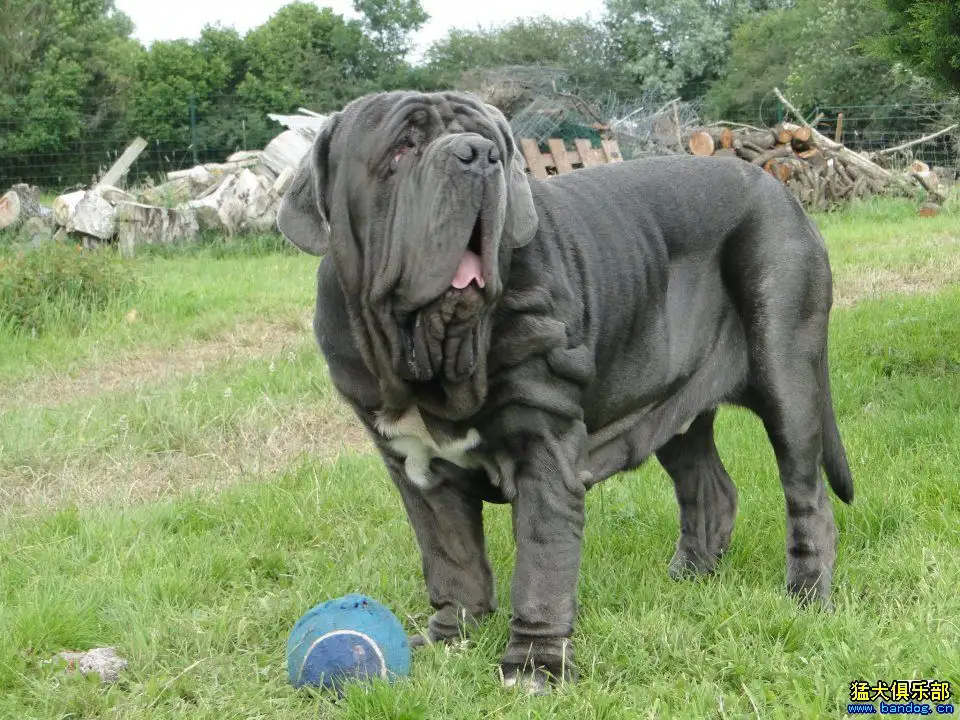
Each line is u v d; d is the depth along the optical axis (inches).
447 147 109.8
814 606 144.5
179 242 571.5
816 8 1444.4
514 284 122.6
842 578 154.3
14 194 561.3
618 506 190.7
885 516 173.9
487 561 143.6
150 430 255.8
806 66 1246.9
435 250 110.3
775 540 173.6
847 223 593.0
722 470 170.9
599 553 172.1
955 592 141.3
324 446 249.8
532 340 121.6
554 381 125.4
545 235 130.6
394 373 122.1
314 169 122.4
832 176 673.0
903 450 204.8
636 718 115.2
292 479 217.0
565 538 126.3
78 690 126.7
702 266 152.2
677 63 1761.8
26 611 148.6
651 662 131.3
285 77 1638.8
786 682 122.4
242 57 1596.9
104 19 1774.1
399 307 117.9
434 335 115.7
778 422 150.8
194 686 130.7
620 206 144.8
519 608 126.9
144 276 459.5
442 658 131.8
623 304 139.2
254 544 184.4
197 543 181.9
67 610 149.1
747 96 1524.4
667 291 148.4
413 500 138.9
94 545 184.9
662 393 149.3
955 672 118.4
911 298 341.7
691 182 152.8
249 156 671.8
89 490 222.5
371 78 1769.2
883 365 267.4
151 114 1472.7
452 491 137.5
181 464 240.1
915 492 183.6
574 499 126.7
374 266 118.5
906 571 151.6
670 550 174.9
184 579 163.5
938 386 243.9
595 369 136.5
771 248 150.9
